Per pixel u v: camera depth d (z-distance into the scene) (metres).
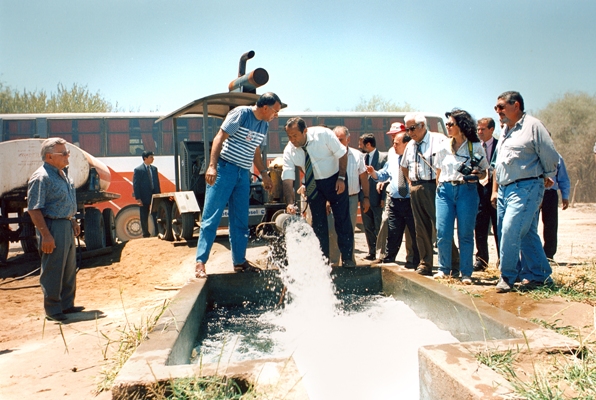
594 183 32.78
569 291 5.21
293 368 2.61
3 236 10.74
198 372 2.58
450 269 6.57
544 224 7.85
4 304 7.50
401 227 7.72
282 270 5.93
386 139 17.95
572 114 34.47
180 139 16.81
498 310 3.67
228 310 5.54
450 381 2.46
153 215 12.75
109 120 16.62
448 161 6.32
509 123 5.54
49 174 5.89
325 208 6.48
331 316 5.04
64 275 6.27
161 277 8.69
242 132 5.90
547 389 2.31
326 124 17.73
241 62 10.06
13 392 3.39
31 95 32.56
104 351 4.09
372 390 3.18
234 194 6.04
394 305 5.29
